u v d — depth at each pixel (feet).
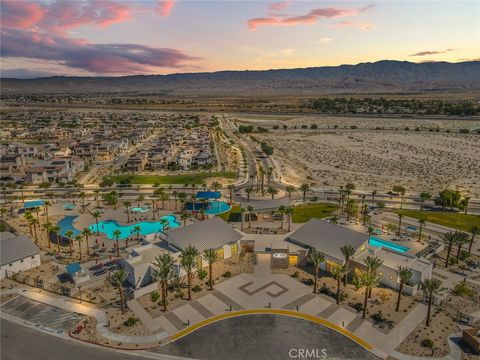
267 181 561.02
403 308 235.40
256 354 195.21
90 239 340.59
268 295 249.75
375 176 602.44
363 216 403.34
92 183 545.44
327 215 406.00
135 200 461.37
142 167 633.61
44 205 433.89
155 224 384.88
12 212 414.41
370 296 248.93
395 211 422.00
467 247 326.03
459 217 402.31
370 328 216.13
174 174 600.80
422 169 643.45
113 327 216.95
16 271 278.26
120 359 191.72
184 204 433.89
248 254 310.24
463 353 196.65
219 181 555.69
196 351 197.47
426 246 323.78
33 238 341.00
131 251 295.48
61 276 274.57
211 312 231.09
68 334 211.20
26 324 220.02
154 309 234.38
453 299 246.06
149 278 266.16
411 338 207.82
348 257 254.06
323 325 218.59
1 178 558.15
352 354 195.42
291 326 217.77
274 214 401.90
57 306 238.07
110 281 267.59
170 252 283.18
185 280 269.44
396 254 279.90
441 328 216.74
